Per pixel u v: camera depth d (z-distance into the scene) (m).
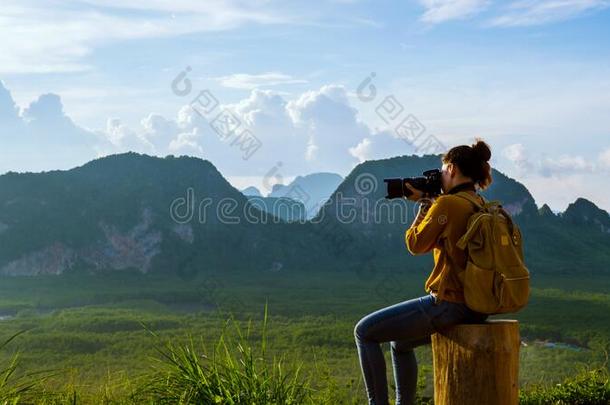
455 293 3.78
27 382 4.43
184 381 4.29
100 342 85.88
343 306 146.88
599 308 129.50
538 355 53.94
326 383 4.68
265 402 4.18
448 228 3.74
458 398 3.81
